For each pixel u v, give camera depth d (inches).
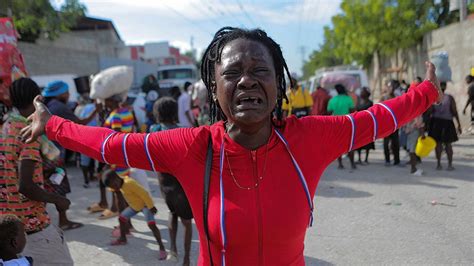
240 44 57.6
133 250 180.4
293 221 59.4
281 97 65.5
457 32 519.5
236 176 59.3
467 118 495.5
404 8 661.3
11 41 187.5
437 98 68.4
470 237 177.2
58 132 66.2
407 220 201.2
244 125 58.9
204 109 393.1
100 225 215.8
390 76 823.1
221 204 58.8
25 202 102.6
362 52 759.1
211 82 65.2
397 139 335.6
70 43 808.3
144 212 173.9
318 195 251.4
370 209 220.4
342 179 293.4
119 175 182.5
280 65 63.7
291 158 60.4
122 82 204.7
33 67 676.7
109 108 209.5
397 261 157.4
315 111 381.7
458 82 517.3
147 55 1534.2
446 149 308.3
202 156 61.1
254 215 58.4
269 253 59.9
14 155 101.0
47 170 149.9
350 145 63.2
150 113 393.7
